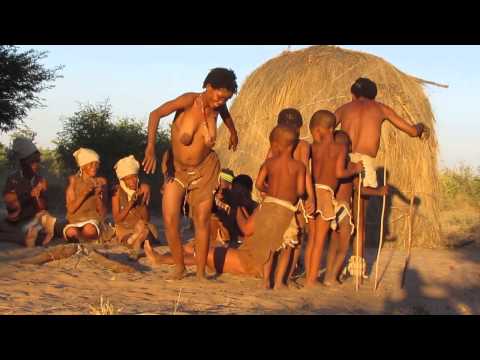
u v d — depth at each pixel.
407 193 11.39
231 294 6.14
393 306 6.04
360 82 7.74
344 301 6.19
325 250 10.11
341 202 7.10
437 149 11.86
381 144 11.22
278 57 12.50
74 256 7.49
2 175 23.73
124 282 6.49
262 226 6.60
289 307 5.63
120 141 21.00
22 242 9.10
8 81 20.42
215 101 6.59
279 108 11.55
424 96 11.96
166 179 6.93
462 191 20.94
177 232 6.92
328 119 7.01
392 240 11.35
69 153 21.33
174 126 6.83
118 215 9.45
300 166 6.58
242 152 11.72
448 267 8.99
